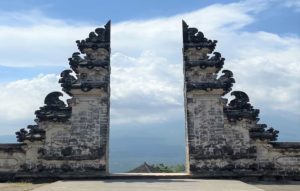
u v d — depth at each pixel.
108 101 39.69
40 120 38.62
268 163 38.12
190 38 41.09
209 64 39.91
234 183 30.28
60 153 38.06
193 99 39.38
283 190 28.28
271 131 38.72
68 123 38.66
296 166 38.09
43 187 26.47
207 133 38.59
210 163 37.94
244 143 38.41
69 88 39.03
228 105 39.47
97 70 39.97
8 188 29.02
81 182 31.95
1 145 38.16
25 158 38.06
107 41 40.78
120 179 35.72
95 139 38.41
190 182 31.48
